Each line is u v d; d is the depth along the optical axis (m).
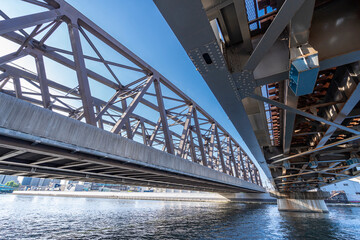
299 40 4.54
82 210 54.41
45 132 8.51
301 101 10.73
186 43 4.27
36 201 87.12
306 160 19.84
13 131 7.47
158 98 18.77
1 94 7.27
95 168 14.05
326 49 5.20
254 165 75.50
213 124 34.03
